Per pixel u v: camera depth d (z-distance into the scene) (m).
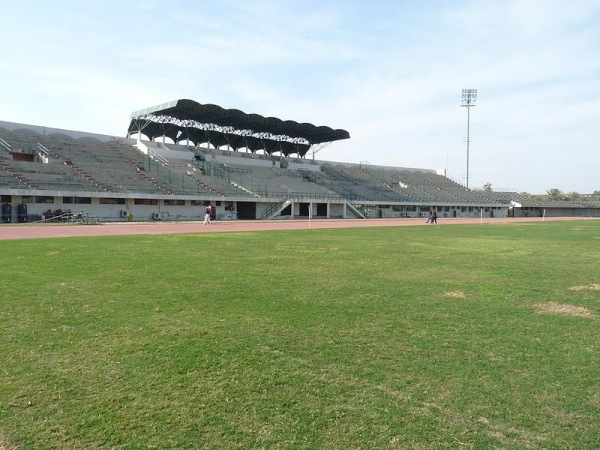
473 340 6.61
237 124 73.88
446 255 17.88
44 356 5.79
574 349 6.23
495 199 110.50
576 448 3.81
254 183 69.44
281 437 3.96
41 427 4.11
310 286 10.66
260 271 12.93
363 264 14.75
